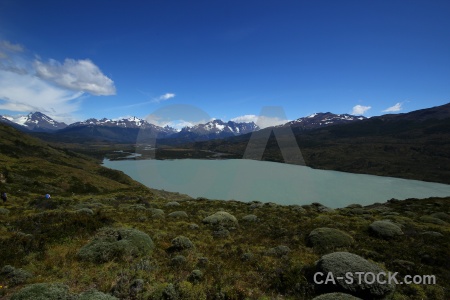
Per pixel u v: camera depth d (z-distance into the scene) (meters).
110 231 13.99
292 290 9.73
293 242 15.50
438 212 27.58
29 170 69.06
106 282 9.49
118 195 44.47
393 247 14.39
